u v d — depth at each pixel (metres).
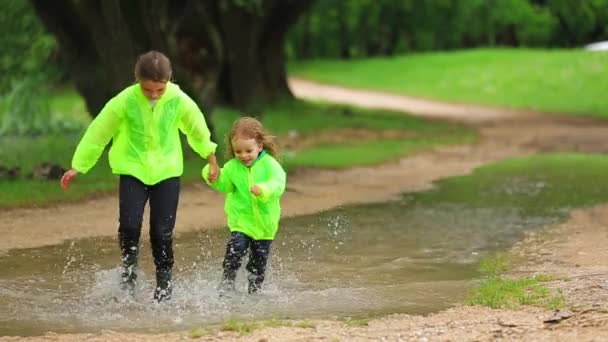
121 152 13.80
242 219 14.33
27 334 12.16
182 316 13.09
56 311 13.48
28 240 19.53
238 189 14.30
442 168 35.88
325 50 124.75
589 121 65.44
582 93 80.69
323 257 17.95
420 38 125.81
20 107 46.28
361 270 16.75
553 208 24.59
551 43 117.88
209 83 53.00
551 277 14.83
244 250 14.29
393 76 96.81
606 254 17.47
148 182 13.77
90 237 19.97
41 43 46.25
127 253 14.00
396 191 28.53
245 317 12.94
